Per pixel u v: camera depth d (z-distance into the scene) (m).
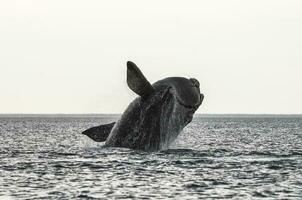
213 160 148.62
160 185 111.00
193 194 102.25
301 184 113.06
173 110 128.38
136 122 134.62
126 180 116.44
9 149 195.88
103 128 139.50
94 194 102.06
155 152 134.25
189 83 129.62
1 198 98.31
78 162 143.12
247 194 102.31
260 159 155.75
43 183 113.56
